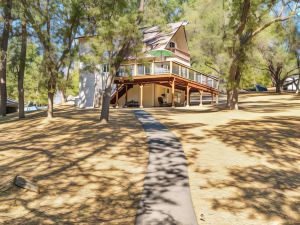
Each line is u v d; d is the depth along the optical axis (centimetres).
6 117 2602
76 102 3781
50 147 1243
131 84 3209
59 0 1869
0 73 2716
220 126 1603
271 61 4219
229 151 1141
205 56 3825
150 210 672
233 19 2230
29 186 810
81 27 1894
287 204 728
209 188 809
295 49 3609
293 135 1381
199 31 3988
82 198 756
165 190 781
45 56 1856
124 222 629
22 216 667
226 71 2520
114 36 1630
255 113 2158
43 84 1989
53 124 1841
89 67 1784
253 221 643
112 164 1002
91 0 1748
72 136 1431
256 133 1418
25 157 1116
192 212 666
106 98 1750
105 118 1738
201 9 3609
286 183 855
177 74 3000
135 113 2300
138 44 1733
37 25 1823
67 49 1883
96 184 841
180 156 1067
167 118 1955
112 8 1695
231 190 799
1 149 1262
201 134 1409
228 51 2297
